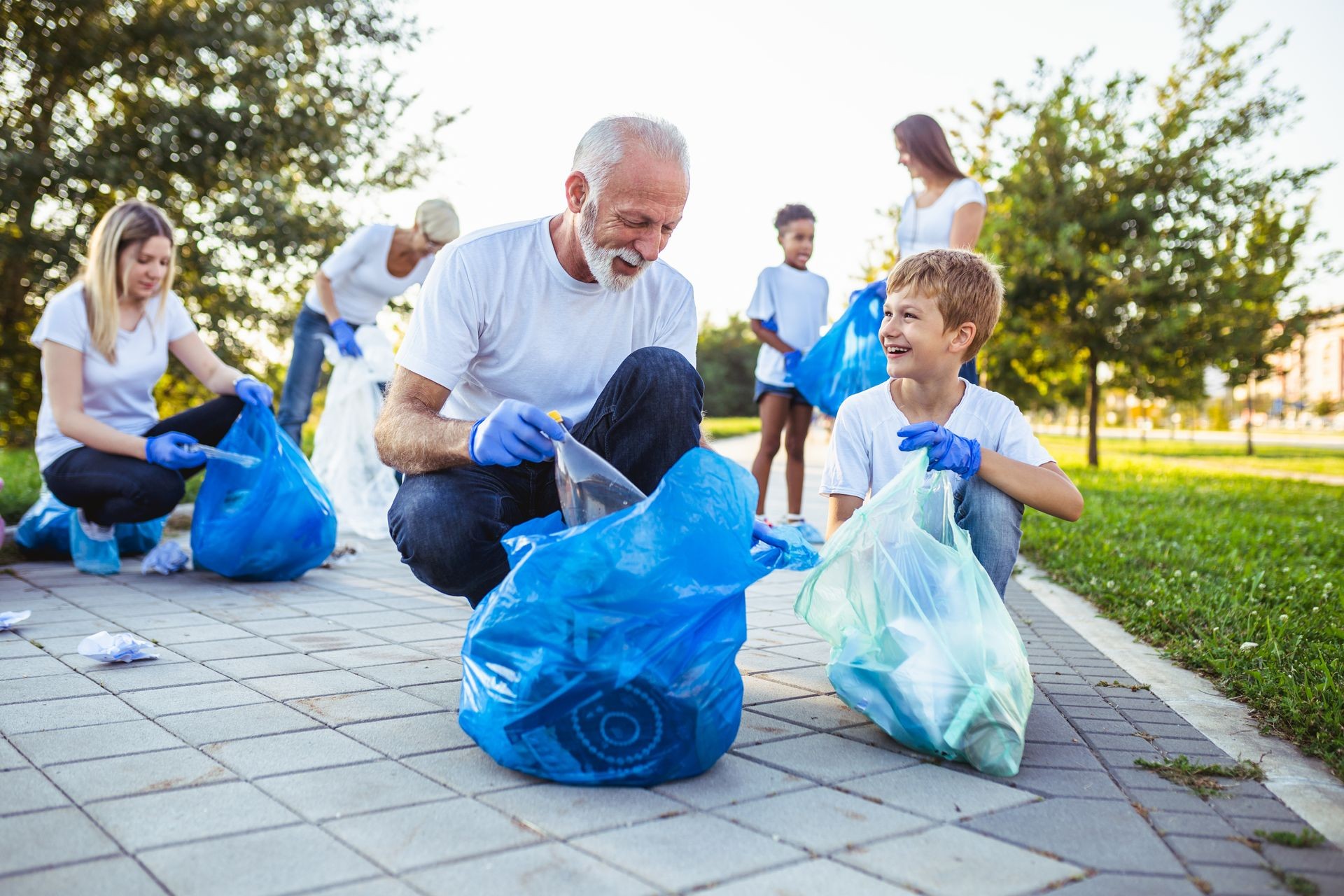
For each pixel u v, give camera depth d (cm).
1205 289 1509
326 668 270
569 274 242
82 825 164
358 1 1245
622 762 187
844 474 268
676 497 189
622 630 185
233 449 406
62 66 1126
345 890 143
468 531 232
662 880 149
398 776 190
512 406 203
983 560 252
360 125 1262
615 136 216
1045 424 8450
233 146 1150
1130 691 267
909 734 211
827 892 146
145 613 338
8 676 255
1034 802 184
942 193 443
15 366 1184
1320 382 8419
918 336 253
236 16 1157
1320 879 153
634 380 230
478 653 197
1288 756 214
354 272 548
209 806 173
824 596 236
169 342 436
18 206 1101
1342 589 407
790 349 570
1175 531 623
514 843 161
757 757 207
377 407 564
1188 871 155
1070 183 1537
